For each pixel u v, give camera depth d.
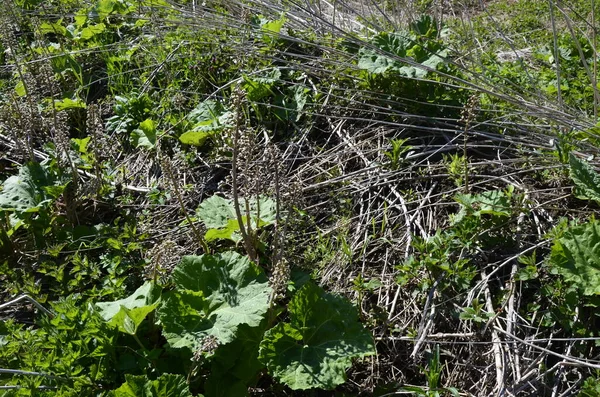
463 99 2.43
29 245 2.14
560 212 1.99
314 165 2.32
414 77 2.36
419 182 2.17
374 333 1.76
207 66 2.80
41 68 2.71
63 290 1.92
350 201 2.12
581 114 2.36
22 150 2.35
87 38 3.24
